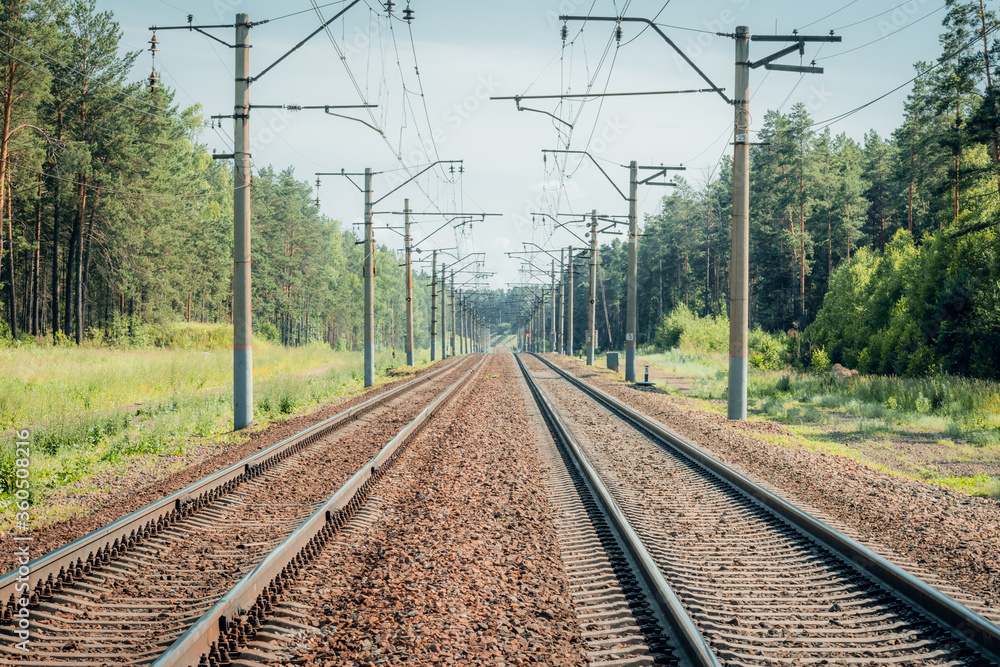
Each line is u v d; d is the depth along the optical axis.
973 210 34.59
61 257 57.56
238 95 17.70
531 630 5.63
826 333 43.09
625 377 39.16
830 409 24.91
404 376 39.22
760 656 5.15
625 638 5.43
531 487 10.95
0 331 44.50
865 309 40.12
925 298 33.56
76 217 48.28
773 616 5.97
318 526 8.10
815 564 7.38
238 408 17.91
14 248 48.81
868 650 5.28
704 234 95.81
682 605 5.93
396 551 7.45
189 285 68.00
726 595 6.49
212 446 15.06
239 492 10.33
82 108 46.69
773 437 16.97
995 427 19.20
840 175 75.31
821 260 71.75
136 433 15.90
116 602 6.16
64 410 18.09
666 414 20.84
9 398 18.50
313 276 102.06
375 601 6.05
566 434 15.67
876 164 77.06
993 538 8.30
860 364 36.44
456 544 7.66
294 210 100.94
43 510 9.43
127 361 30.47
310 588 6.41
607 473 12.30
